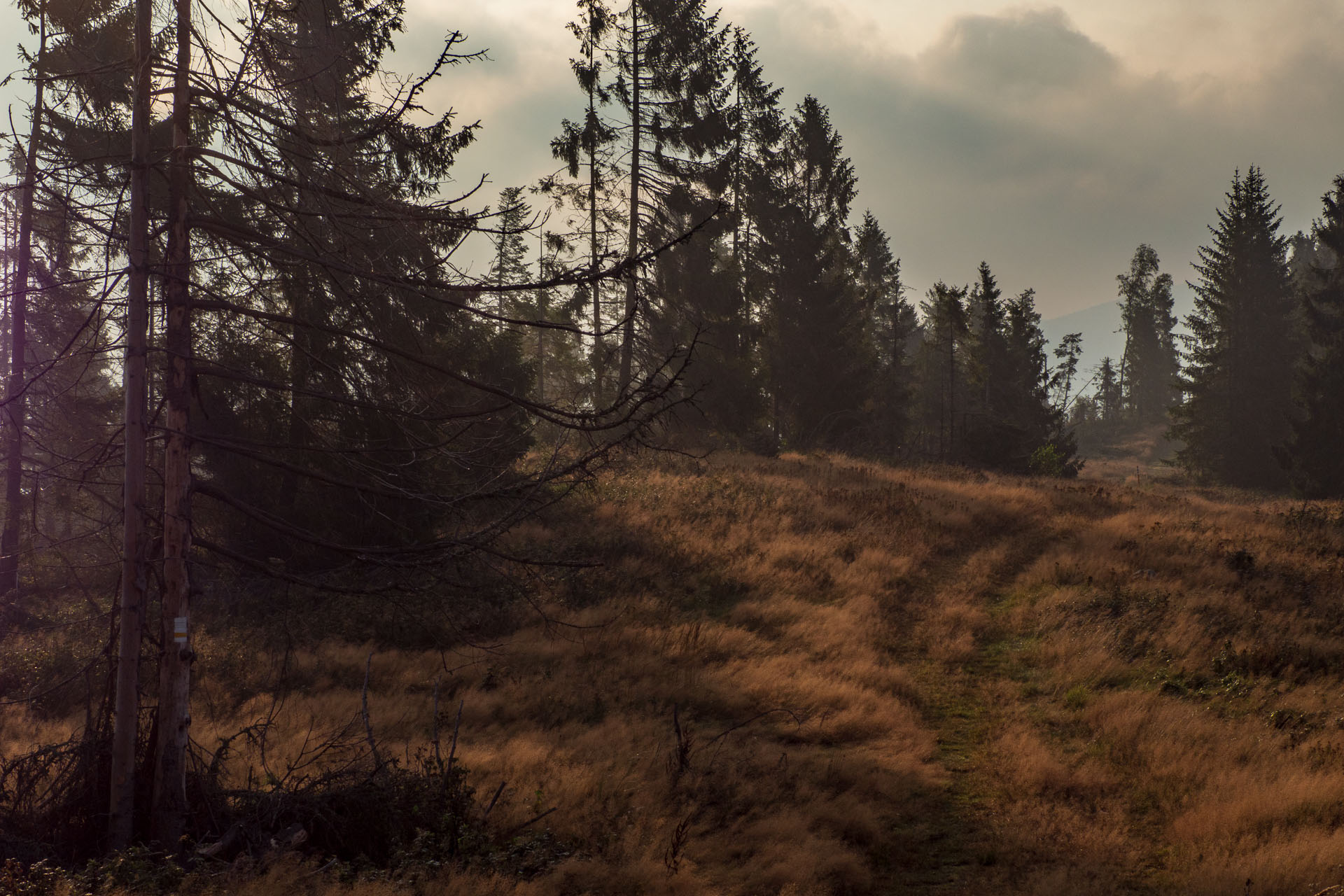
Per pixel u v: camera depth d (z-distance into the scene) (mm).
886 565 18125
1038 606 15133
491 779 8766
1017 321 62375
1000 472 40375
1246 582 15922
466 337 7668
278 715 10961
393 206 6258
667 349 30078
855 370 44031
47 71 6562
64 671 11977
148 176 6418
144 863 5723
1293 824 7266
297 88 6301
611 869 6668
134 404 6461
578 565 7215
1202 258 55656
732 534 19719
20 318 12047
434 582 7152
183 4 6430
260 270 6805
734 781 8734
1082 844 7215
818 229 44312
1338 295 45500
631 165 30562
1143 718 10016
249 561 6828
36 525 7488
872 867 7203
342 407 7109
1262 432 51656
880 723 10430
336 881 5926
